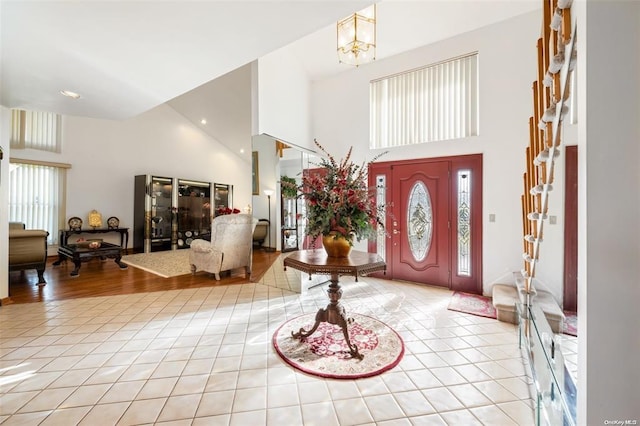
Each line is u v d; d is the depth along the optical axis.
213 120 7.68
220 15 1.60
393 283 4.30
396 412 1.61
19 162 5.41
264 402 1.68
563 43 1.01
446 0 3.18
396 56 4.33
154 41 1.86
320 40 3.97
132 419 1.54
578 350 0.81
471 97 3.82
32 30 1.72
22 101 2.90
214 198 8.32
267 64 3.83
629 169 0.73
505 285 3.54
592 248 0.75
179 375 1.94
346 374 1.96
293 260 2.27
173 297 3.59
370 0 1.50
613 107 0.74
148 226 6.75
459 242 3.91
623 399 0.74
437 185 4.05
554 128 1.38
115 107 3.05
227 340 2.45
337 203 2.29
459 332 2.63
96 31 1.74
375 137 4.59
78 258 4.59
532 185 2.16
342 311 2.30
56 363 2.08
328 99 5.00
